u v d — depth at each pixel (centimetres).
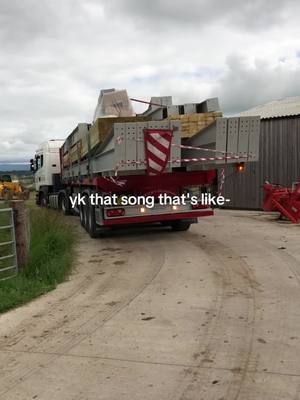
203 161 936
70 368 411
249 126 931
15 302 611
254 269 755
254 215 1588
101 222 1067
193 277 720
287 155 1731
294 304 568
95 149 1084
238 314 538
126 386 374
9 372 408
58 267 777
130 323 523
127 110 1048
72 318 550
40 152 2184
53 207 1988
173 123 912
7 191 3173
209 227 1296
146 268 802
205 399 350
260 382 371
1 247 880
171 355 430
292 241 1003
